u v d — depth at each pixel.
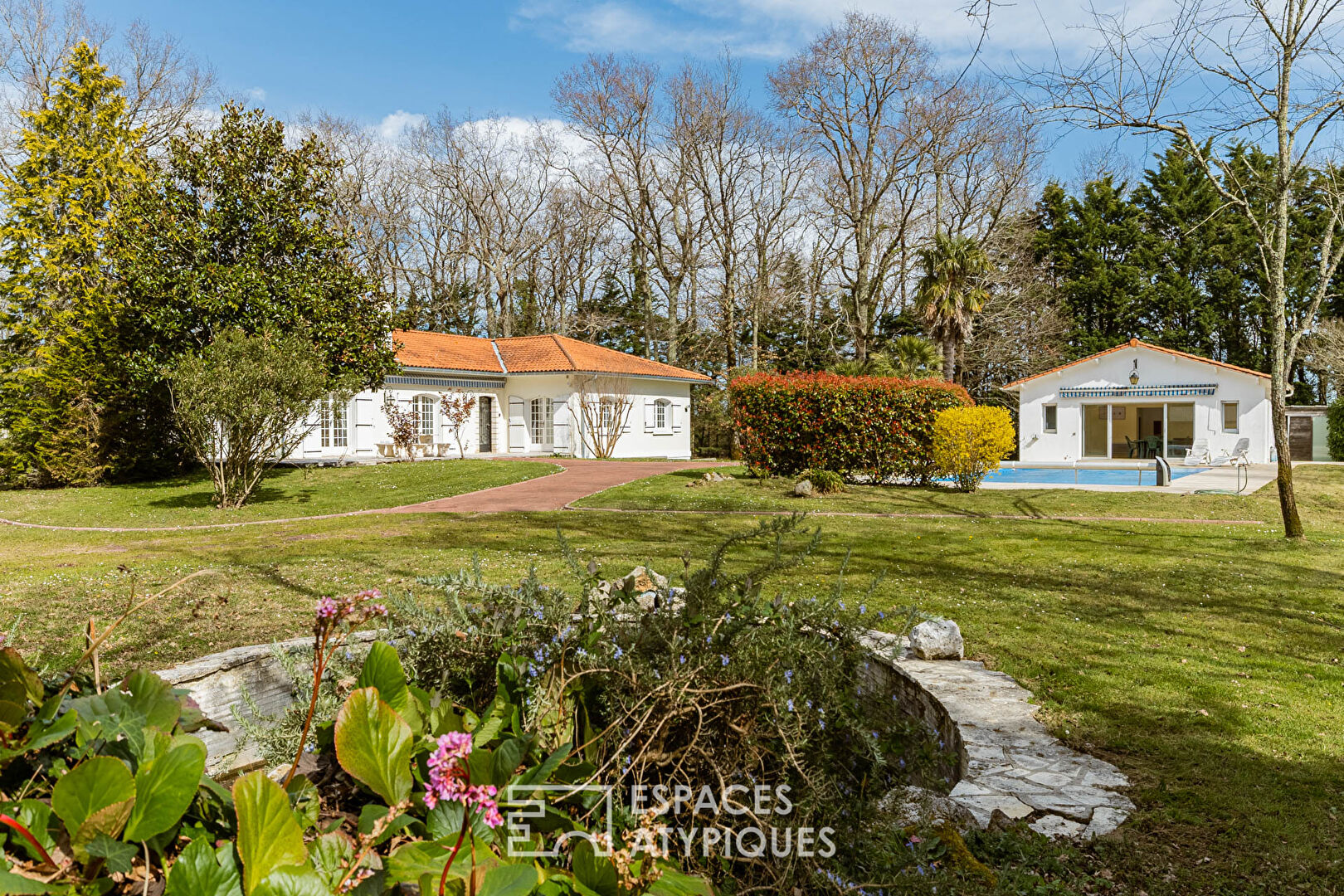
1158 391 30.09
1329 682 5.29
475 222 45.41
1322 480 21.25
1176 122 10.43
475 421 32.16
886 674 5.02
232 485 17.11
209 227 22.09
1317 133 10.30
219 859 1.37
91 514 16.62
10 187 23.91
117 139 25.61
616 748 2.33
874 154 37.56
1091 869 2.87
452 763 1.41
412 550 10.69
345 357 22.98
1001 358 40.84
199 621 6.52
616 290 49.22
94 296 23.17
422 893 1.42
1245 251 39.47
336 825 1.76
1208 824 3.28
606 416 32.12
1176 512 14.98
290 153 23.28
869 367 32.50
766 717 2.45
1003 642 6.20
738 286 41.97
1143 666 5.61
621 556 10.05
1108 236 44.47
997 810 3.18
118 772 1.38
